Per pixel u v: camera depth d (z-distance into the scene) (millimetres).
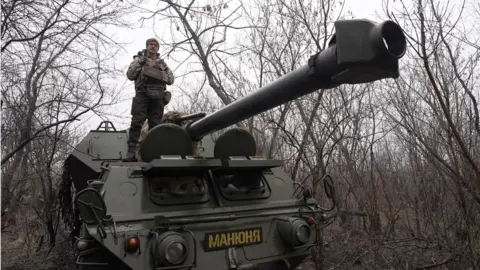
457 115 5172
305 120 6695
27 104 6473
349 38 2369
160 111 6699
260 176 5348
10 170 7863
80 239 3848
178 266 3854
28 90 6570
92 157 6293
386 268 5863
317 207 5305
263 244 4574
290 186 5543
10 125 6332
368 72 2467
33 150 8109
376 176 7973
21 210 10320
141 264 3803
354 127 7277
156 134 4734
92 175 6285
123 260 3729
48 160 8398
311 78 2824
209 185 4922
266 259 4488
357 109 7859
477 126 5367
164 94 6730
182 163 4375
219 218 4391
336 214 6195
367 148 7469
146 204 4332
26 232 9055
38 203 9531
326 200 7695
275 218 4809
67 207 7613
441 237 6027
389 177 7699
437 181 6328
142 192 4406
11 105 6105
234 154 5301
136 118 6180
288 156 8156
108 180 4359
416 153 6773
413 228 6996
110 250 3697
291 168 7855
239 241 4402
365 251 6027
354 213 6730
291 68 7824
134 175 4520
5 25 5621
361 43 2346
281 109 7449
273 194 5285
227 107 4090
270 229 4711
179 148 4840
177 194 4539
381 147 8523
